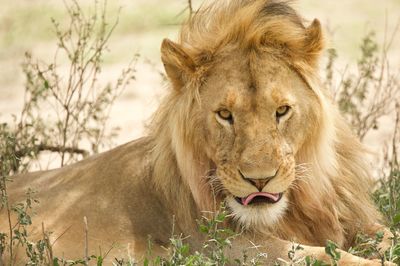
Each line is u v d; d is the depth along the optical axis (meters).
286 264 9.20
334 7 29.11
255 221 9.58
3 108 21.17
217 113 9.42
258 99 9.29
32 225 10.42
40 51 25.62
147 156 10.57
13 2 29.70
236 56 9.52
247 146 9.18
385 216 10.85
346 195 10.36
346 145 10.45
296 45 9.56
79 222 10.38
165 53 9.67
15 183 11.14
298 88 9.51
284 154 9.30
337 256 8.69
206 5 10.11
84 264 9.05
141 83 22.84
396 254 9.12
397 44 25.19
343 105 13.81
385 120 18.25
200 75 9.59
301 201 9.92
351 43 25.12
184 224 10.15
